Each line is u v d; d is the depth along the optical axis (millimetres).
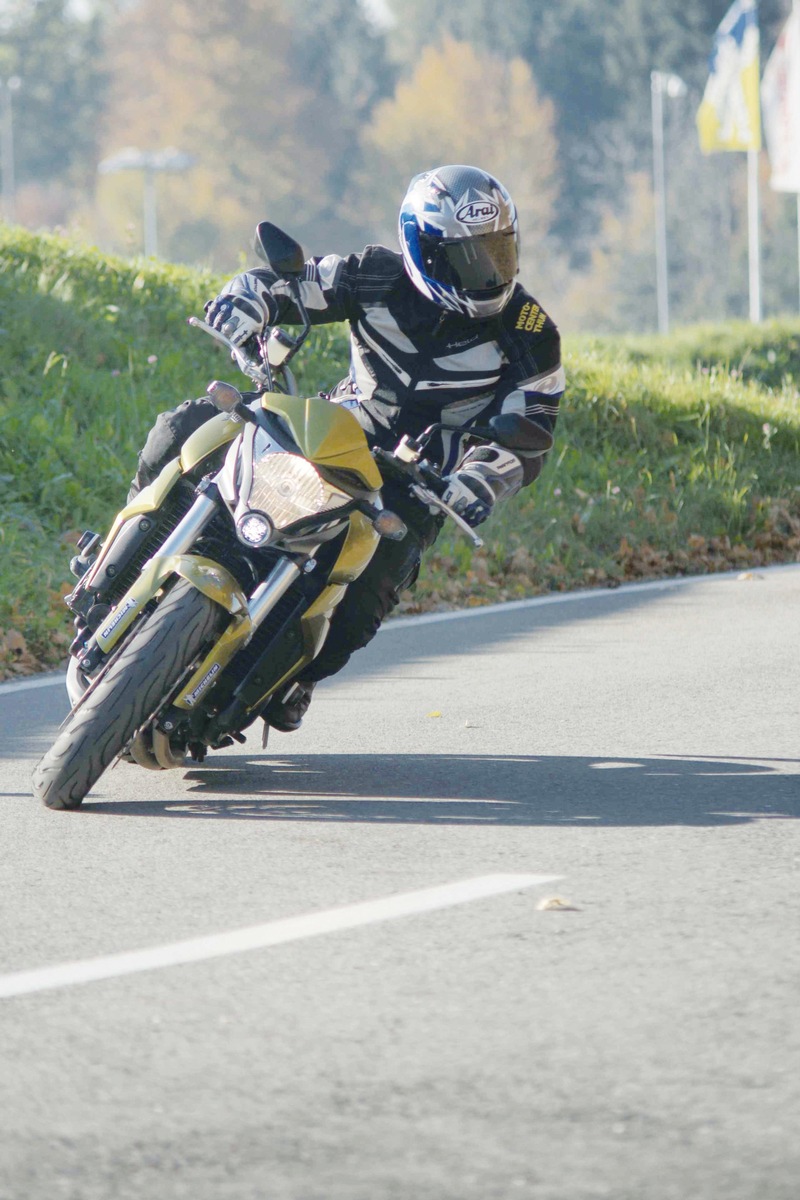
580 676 29781
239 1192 9836
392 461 19109
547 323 20641
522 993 13094
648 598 41656
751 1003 12734
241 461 18984
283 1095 11195
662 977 13391
